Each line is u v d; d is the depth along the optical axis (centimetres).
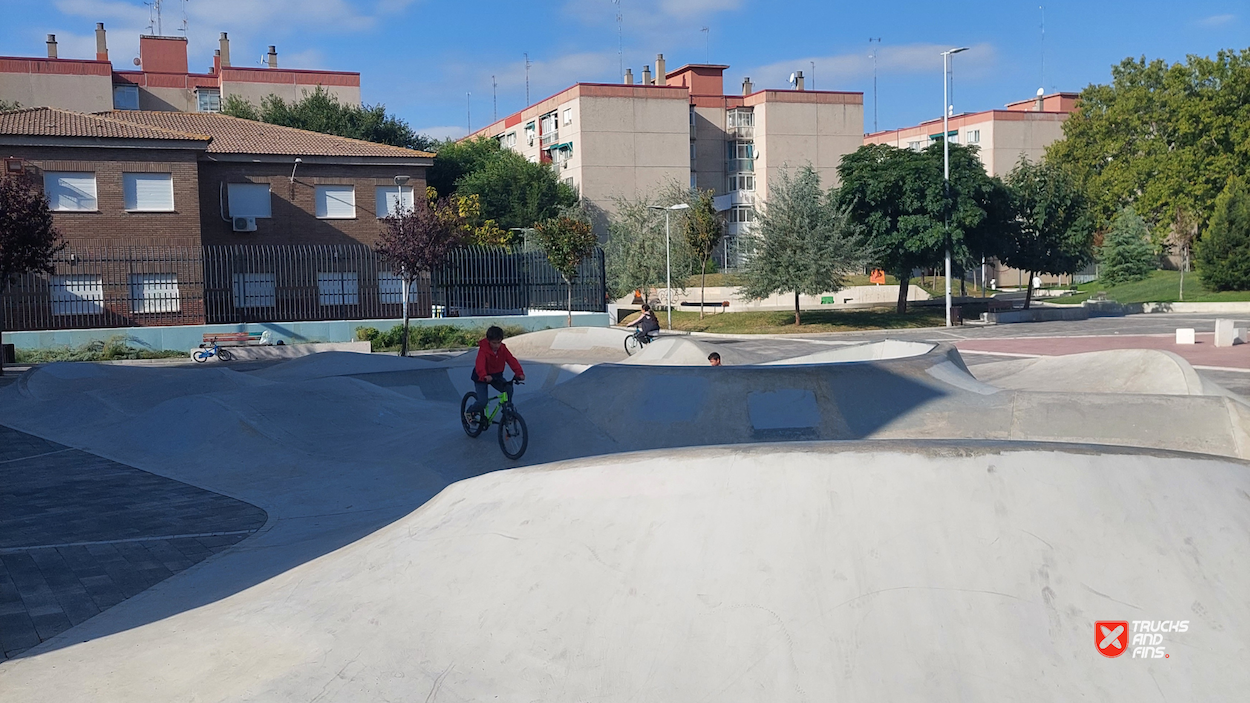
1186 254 5397
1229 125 5069
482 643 404
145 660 441
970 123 7206
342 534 694
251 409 1151
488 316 3206
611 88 5969
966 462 423
